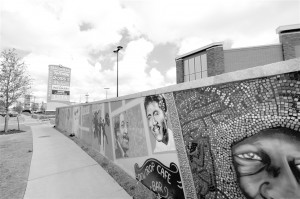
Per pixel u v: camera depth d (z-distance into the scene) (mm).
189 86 2938
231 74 2242
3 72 16188
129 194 4094
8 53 16422
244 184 2115
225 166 2361
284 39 12562
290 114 1712
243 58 13555
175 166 3357
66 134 14547
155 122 3977
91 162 6652
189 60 16688
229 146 2311
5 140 11828
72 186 4543
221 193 2416
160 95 3783
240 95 2170
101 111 7781
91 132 9297
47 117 44438
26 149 8930
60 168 5957
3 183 4742
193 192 2928
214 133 2523
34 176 5230
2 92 16016
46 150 8711
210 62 14336
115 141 6176
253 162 2023
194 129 2891
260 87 1962
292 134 1696
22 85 17156
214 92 2523
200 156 2773
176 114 3307
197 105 2820
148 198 3820
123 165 5492
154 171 4000
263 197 1925
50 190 4312
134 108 4922
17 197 3979
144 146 4414
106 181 4863
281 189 1776
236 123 2219
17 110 18453
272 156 1854
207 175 2646
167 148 3580
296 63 1632
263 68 1899
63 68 52406
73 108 14156
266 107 1907
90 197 3961
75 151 8516
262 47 13203
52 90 50375
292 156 1696
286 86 1740
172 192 3430
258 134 1979
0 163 6520
